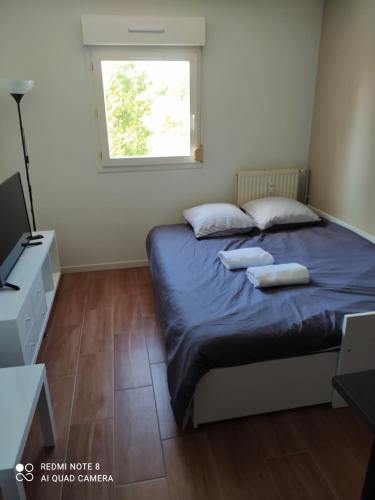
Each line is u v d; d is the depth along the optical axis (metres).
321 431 1.81
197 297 2.10
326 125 3.34
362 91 2.84
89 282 3.39
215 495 1.52
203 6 3.05
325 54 3.25
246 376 1.77
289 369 1.81
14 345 1.89
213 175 3.56
